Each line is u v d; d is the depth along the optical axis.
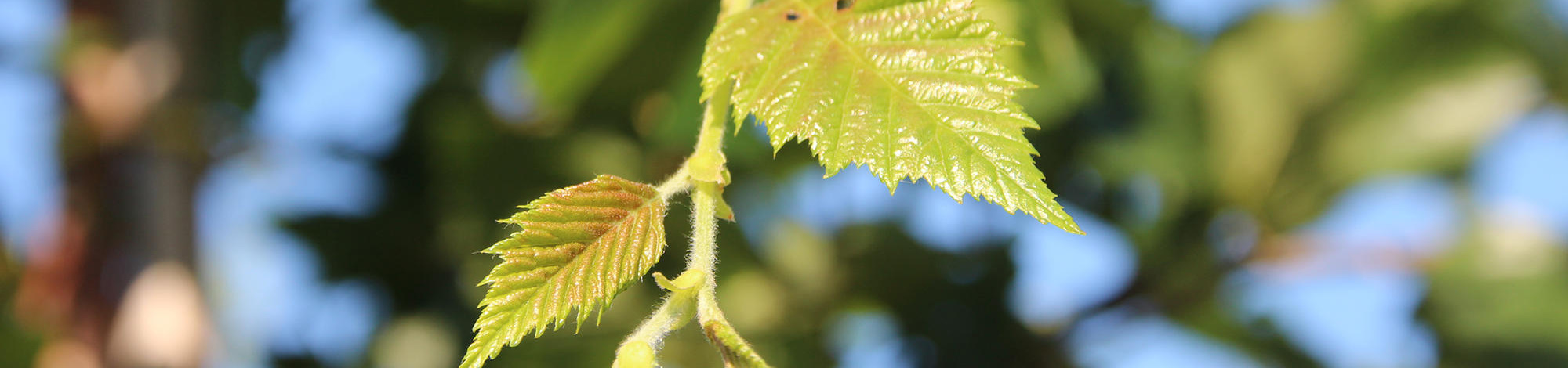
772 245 0.96
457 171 0.94
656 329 0.39
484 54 0.95
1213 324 1.01
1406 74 0.99
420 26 0.95
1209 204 0.98
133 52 0.92
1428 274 1.03
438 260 0.97
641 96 0.83
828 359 0.96
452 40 0.95
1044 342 0.98
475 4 0.92
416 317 0.96
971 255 0.99
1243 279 1.01
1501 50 0.99
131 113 0.91
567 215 0.39
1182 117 0.96
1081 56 0.80
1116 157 0.96
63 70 0.92
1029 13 0.62
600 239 0.40
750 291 0.95
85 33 0.91
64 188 0.92
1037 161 0.95
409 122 0.96
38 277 0.92
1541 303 1.01
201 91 0.94
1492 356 1.02
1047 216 0.38
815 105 0.39
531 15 0.86
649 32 0.75
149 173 0.92
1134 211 0.98
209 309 0.95
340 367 0.98
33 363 0.90
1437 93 0.99
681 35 0.76
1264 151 0.98
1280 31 0.99
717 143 0.40
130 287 0.91
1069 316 0.99
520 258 0.39
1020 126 0.39
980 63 0.39
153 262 0.91
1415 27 0.97
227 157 0.96
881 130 0.39
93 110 0.91
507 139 0.93
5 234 0.98
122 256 0.91
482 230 0.95
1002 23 0.60
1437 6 0.97
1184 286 0.98
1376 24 0.98
